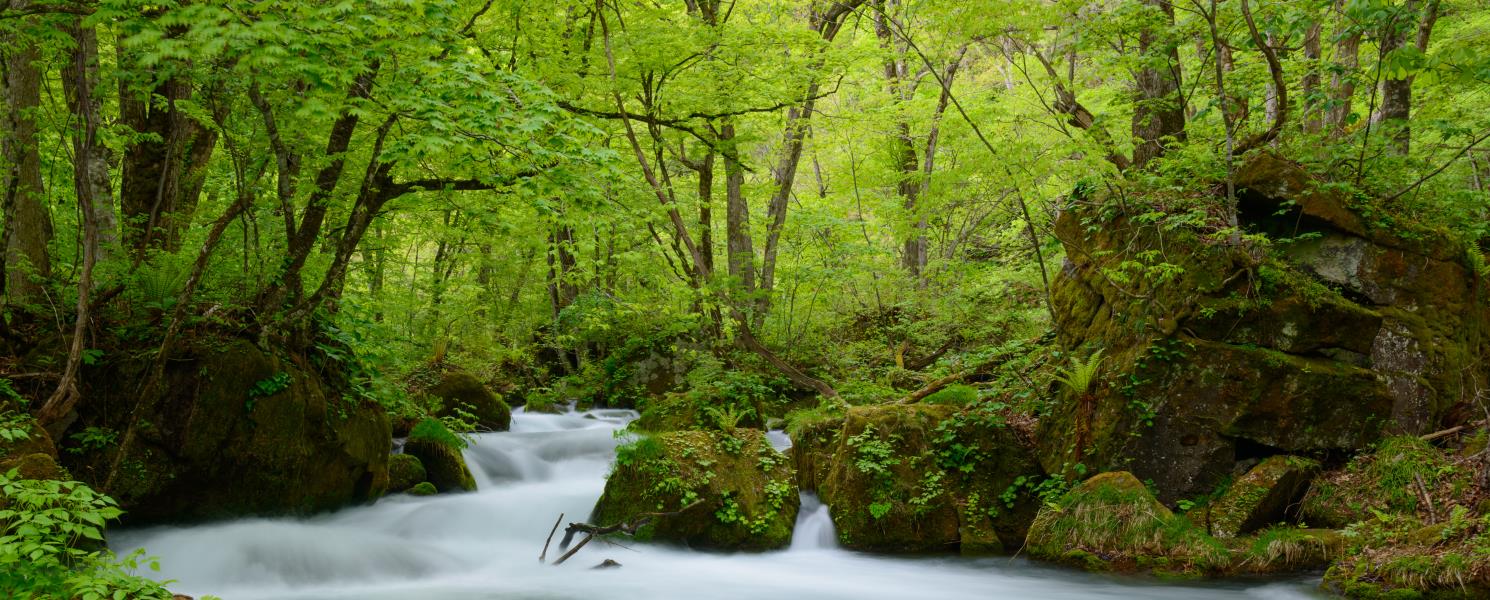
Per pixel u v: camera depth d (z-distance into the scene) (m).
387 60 7.25
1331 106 9.54
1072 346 10.41
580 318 17.97
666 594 8.13
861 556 9.41
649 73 13.11
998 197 16.34
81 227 9.29
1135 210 9.85
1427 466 8.05
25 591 4.62
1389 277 8.98
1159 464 8.91
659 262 15.97
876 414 10.24
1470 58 7.46
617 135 14.70
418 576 8.84
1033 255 18.36
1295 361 8.63
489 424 15.51
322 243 11.91
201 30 5.71
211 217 11.88
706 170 16.34
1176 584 7.74
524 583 8.55
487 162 9.00
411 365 15.45
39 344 8.46
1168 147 11.05
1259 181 9.48
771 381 15.27
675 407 13.79
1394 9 8.96
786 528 9.71
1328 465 8.76
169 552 8.16
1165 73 12.12
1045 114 15.46
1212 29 9.40
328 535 8.98
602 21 11.79
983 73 23.09
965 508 9.57
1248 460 8.82
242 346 9.10
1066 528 8.70
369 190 9.48
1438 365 8.77
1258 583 7.58
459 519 10.33
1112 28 11.61
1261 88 13.53
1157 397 8.96
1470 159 12.44
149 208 10.37
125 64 8.44
